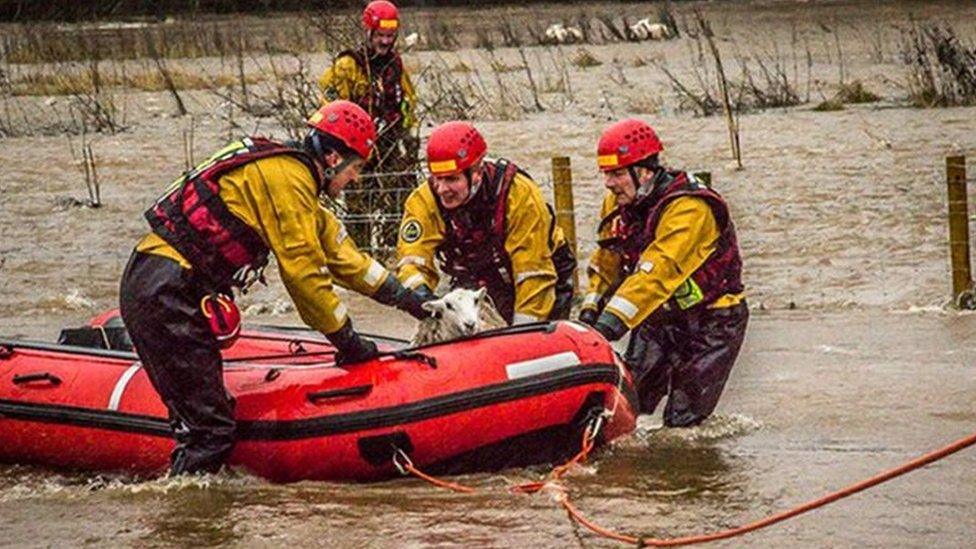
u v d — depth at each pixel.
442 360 11.09
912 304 17.61
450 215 12.23
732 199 24.12
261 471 11.06
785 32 61.81
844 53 50.50
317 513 10.30
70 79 46.38
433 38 59.88
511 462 11.30
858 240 20.86
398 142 20.30
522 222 12.17
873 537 9.62
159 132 35.16
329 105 10.98
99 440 11.52
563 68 46.66
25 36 63.12
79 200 26.31
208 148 32.28
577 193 25.16
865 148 28.16
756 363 14.95
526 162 28.70
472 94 36.72
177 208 10.77
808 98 36.66
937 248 20.22
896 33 57.97
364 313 18.19
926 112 32.75
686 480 11.01
